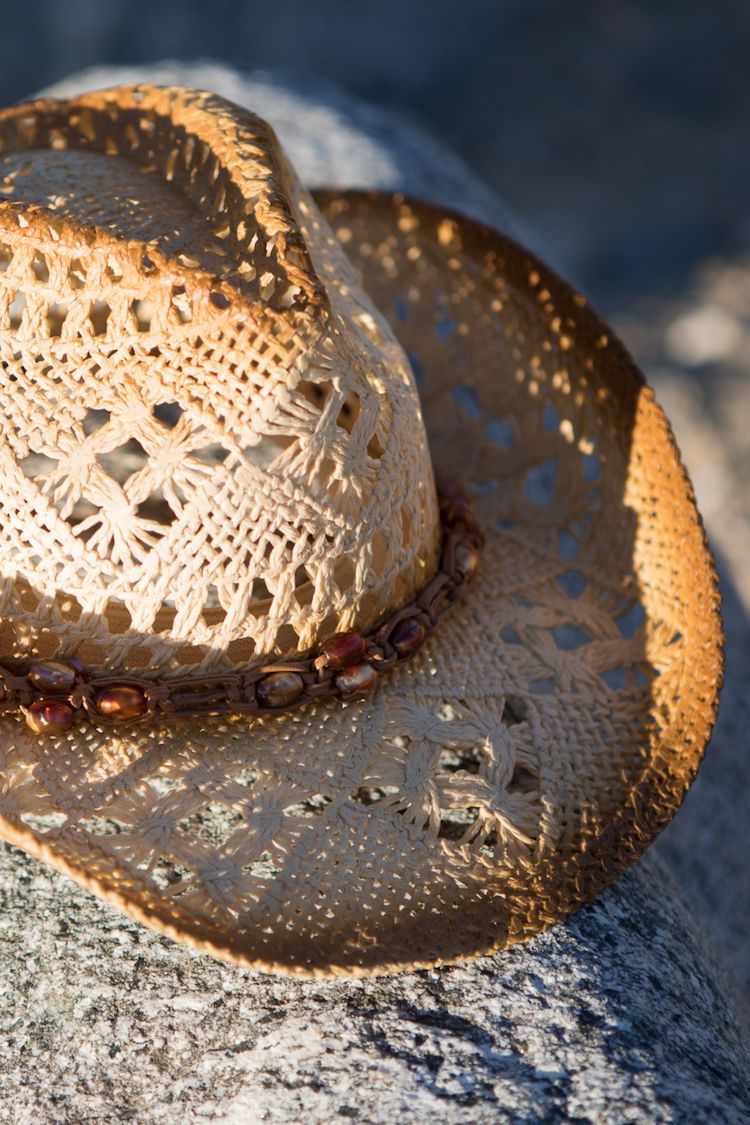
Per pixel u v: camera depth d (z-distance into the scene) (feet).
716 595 3.23
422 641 3.21
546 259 5.01
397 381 3.24
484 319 3.53
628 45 13.99
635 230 10.73
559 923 3.18
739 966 3.67
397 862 3.12
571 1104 3.01
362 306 3.29
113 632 3.11
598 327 3.41
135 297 3.05
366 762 3.15
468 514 3.35
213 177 3.19
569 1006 3.11
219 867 3.07
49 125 3.38
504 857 3.15
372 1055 3.06
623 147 12.35
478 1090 3.02
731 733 3.96
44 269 3.23
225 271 3.10
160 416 3.55
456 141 12.58
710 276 9.88
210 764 3.12
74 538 3.08
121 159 3.31
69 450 3.07
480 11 13.74
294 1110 3.02
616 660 3.29
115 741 3.11
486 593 3.34
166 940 3.19
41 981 3.16
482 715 3.21
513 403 3.51
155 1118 3.04
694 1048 3.11
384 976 3.13
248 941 3.04
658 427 3.35
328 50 12.84
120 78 5.15
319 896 3.09
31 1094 3.07
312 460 3.10
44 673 3.08
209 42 12.41
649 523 3.34
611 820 3.18
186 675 3.12
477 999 3.11
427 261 3.57
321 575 3.13
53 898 3.23
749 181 11.59
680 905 3.41
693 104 13.08
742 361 8.70
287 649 3.16
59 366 3.07
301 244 3.08
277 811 3.11
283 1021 3.10
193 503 3.08
